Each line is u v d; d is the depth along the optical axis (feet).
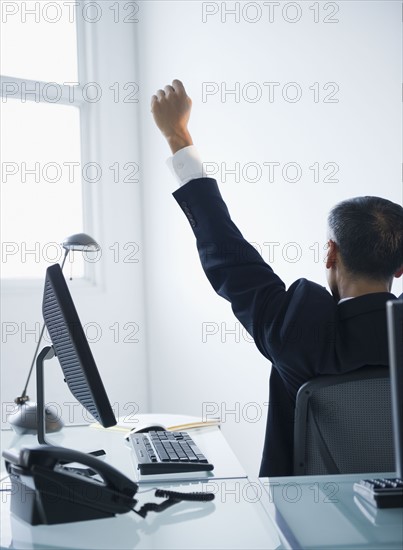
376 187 8.57
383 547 2.88
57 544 3.04
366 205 4.55
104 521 3.38
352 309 4.31
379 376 4.20
